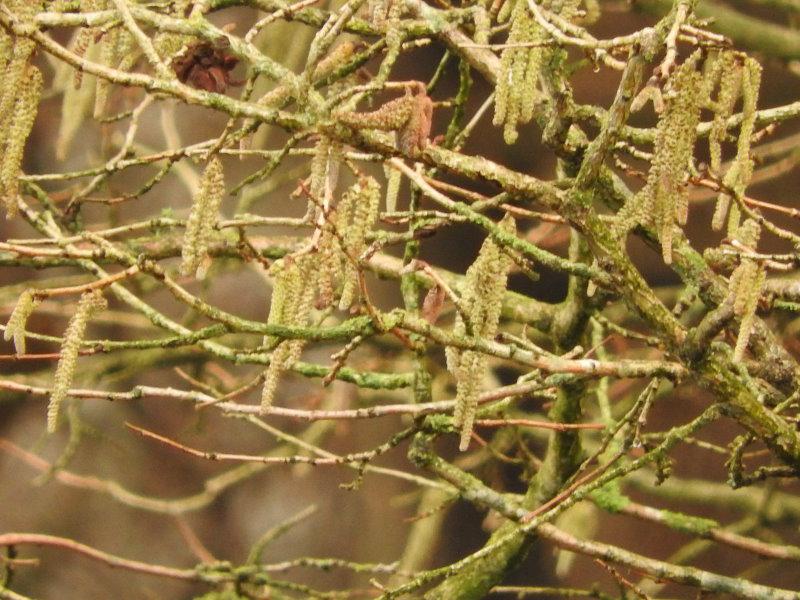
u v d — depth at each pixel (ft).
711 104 2.73
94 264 3.46
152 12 2.88
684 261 3.24
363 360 5.56
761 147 5.75
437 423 3.45
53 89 4.89
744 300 2.76
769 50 5.01
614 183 3.24
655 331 2.96
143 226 3.34
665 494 5.26
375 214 2.72
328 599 4.21
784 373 3.31
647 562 3.47
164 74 2.70
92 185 3.79
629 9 4.42
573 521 4.99
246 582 4.18
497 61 3.29
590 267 2.94
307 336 2.76
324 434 6.21
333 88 3.14
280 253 3.69
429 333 2.80
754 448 6.02
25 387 3.17
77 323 2.70
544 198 2.88
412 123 2.66
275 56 5.05
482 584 3.71
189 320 5.31
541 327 3.65
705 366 2.98
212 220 2.69
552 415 3.61
